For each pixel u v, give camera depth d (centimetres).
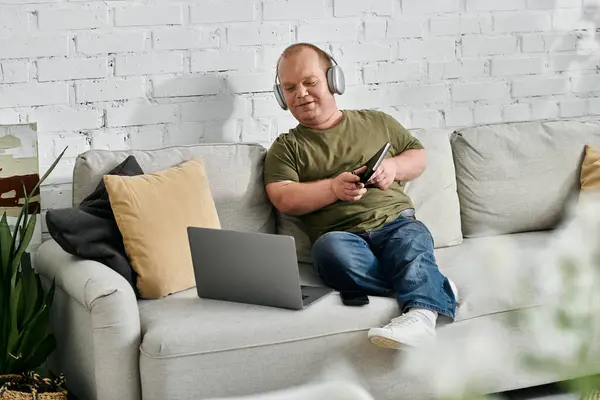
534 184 305
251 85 306
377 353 232
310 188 268
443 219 293
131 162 260
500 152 305
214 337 216
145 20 289
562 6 345
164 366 212
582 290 57
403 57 325
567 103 350
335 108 286
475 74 336
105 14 284
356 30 317
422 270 241
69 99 284
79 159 263
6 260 234
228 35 300
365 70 321
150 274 237
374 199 273
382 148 261
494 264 63
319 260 253
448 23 329
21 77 278
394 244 254
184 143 300
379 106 324
